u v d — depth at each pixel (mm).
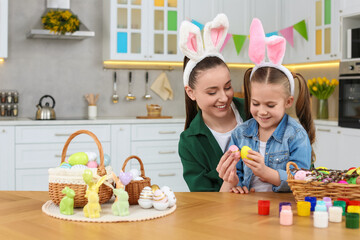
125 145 4551
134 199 1458
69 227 1219
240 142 1844
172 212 1372
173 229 1189
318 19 4727
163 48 4883
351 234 1135
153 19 4824
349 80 4262
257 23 1664
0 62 4793
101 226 1225
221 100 1805
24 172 4285
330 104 5125
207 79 1777
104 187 1430
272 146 1748
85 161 1475
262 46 1651
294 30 5059
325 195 1385
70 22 4555
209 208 1420
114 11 4707
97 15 5078
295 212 1365
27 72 4891
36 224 1254
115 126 4512
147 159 4625
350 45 4324
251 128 1825
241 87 5473
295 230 1172
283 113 1690
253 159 1579
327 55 4602
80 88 5062
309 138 1845
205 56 1816
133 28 4773
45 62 4945
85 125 4434
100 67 5117
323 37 4652
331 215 1256
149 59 4832
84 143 4441
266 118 1675
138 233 1154
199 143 1953
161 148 4664
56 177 1420
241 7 5102
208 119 1988
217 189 1927
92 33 4676
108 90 5148
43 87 4945
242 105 2029
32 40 4891
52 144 4348
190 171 1970
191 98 1908
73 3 5000
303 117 1833
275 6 5223
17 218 1324
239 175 1807
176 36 4918
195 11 4953
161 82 5293
